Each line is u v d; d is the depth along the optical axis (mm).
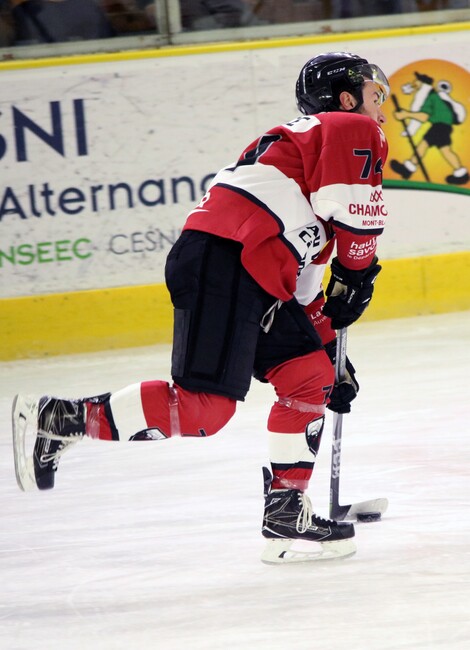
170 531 8141
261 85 17078
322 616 6215
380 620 6086
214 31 17266
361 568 7035
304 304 7688
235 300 6930
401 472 9352
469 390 12297
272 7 17375
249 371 6984
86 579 7191
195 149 16938
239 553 7535
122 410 6902
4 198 16391
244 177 7152
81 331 16688
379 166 7137
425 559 7121
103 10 16797
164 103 16766
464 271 17609
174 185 16906
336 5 17516
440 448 10062
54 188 16531
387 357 14445
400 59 17391
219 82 16906
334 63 7594
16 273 16500
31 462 7016
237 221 6992
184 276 7012
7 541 8133
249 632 6051
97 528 8328
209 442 10891
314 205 7047
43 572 7395
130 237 16766
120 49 16938
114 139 16656
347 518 8078
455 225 17688
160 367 15078
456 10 17734
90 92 16547
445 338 15492
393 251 17484
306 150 7070
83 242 16656
